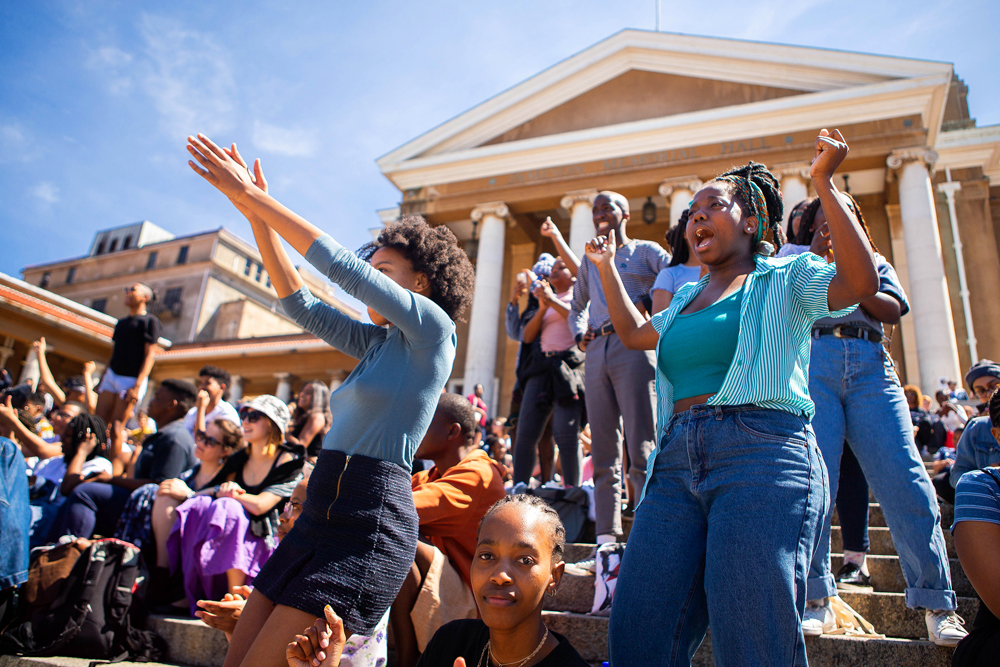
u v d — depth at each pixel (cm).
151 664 344
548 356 455
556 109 2058
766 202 221
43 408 689
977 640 207
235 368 2802
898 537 264
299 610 174
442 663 200
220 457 478
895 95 1647
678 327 209
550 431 525
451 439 328
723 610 166
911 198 1565
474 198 2027
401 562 193
